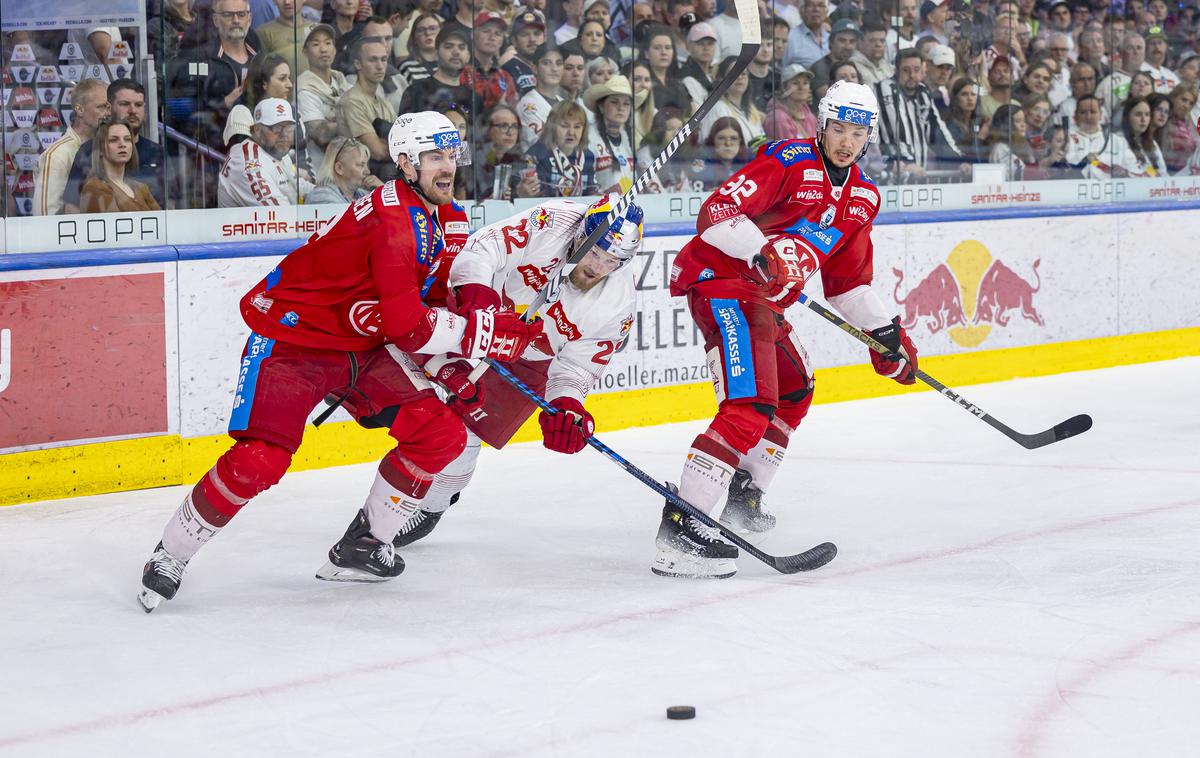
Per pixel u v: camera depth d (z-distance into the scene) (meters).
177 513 10.30
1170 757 7.26
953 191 22.55
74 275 14.59
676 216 20.30
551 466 16.12
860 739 7.55
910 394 21.20
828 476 15.28
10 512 13.92
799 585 10.84
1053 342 23.00
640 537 12.62
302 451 16.25
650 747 7.47
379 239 9.85
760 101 20.84
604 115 19.64
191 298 15.43
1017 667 8.75
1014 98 23.00
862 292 12.31
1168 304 24.33
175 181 16.12
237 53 16.42
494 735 7.68
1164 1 24.33
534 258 11.06
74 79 15.30
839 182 11.42
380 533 10.91
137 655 9.23
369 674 8.78
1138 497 13.98
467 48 18.34
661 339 19.08
